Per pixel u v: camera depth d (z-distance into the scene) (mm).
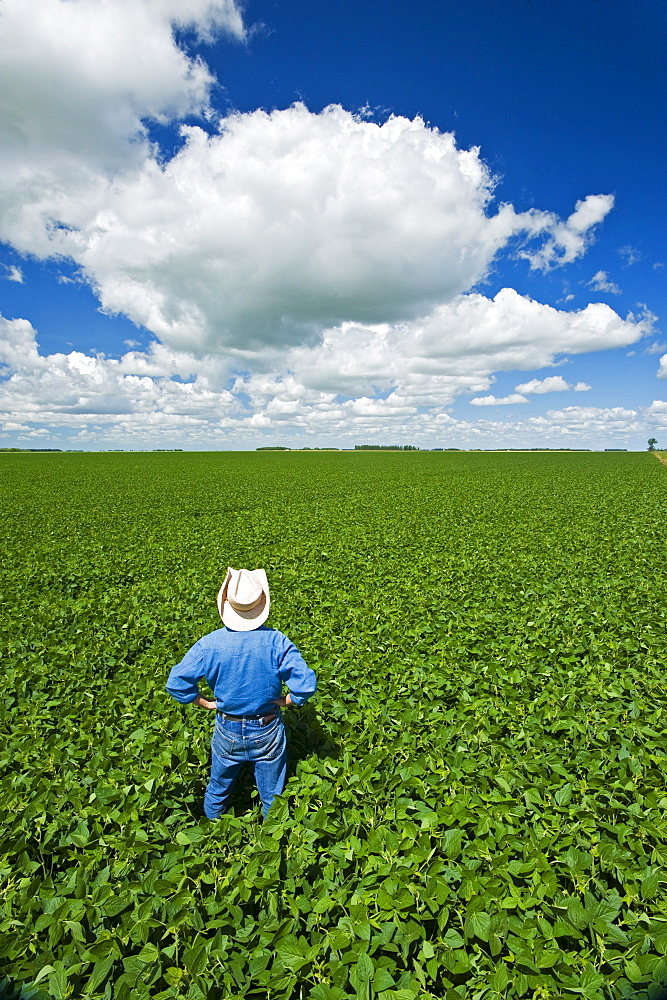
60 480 43438
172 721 5949
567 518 20812
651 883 3457
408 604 10242
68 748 5570
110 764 5266
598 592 10906
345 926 3395
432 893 3475
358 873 3984
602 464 65688
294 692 4301
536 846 3963
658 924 3287
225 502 28422
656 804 4379
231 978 3141
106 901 3523
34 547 16625
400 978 3055
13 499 29891
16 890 3740
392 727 5988
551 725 5777
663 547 15016
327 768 5027
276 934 3260
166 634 8922
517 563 13398
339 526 19750
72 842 4152
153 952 3176
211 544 16688
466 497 29422
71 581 12688
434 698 6645
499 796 4480
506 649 8062
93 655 8055
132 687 6980
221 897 3732
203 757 5273
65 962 3238
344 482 41625
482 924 3285
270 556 14812
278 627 9055
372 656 7789
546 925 3297
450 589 11242
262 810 4609
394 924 3334
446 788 4742
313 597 10969
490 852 3977
